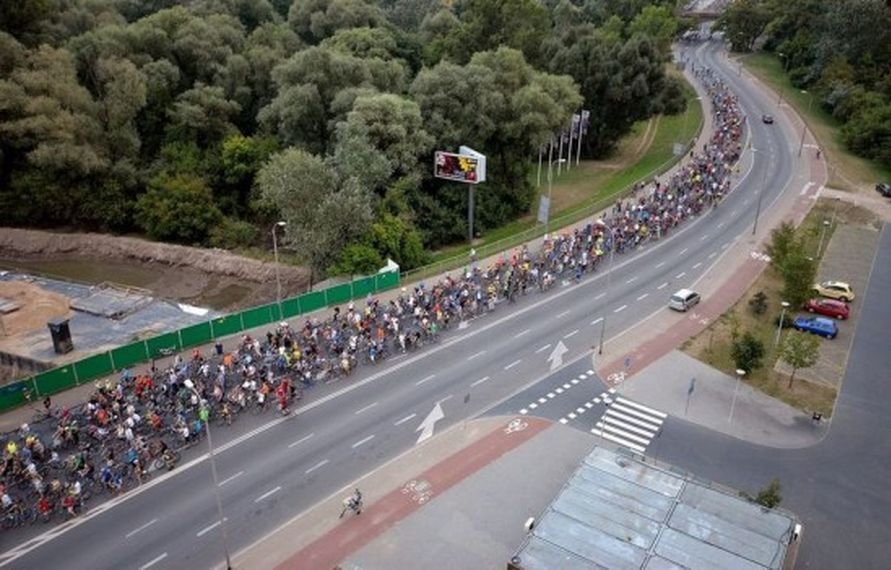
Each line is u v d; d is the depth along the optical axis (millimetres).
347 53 108312
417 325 64750
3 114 90188
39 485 43938
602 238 81312
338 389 56000
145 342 59719
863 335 64938
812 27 160625
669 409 53781
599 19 172625
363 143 80125
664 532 37562
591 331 64812
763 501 40938
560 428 51406
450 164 86750
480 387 56312
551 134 99250
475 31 124625
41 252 93375
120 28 102875
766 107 140125
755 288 73312
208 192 95188
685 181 99375
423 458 48188
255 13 133500
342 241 74938
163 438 49969
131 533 41875
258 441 49969
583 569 35312
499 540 41250
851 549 40969
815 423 52406
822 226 88938
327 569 39188
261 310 65750
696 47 197750
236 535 41656
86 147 90812
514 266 75688
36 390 54719
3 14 96500
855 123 117938
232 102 100812
